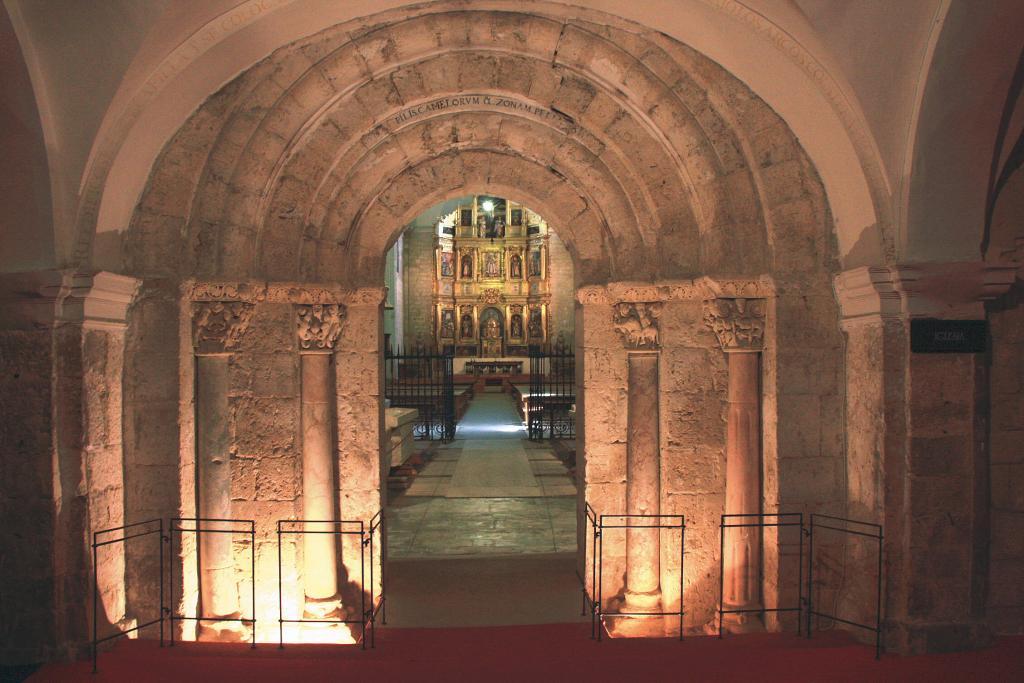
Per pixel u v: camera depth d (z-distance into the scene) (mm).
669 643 5500
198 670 4832
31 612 5230
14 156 5039
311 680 4586
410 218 7680
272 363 6816
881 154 5270
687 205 6812
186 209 6207
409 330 31922
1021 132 5273
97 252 5512
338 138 6648
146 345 6129
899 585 5422
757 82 5754
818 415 6234
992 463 5598
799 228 6191
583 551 7773
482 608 7383
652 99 6336
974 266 5176
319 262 7020
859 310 5734
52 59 4766
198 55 5293
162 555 5711
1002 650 5266
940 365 5336
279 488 6812
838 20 4828
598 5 5598
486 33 6168
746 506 6520
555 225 7805
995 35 4531
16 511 5230
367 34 6121
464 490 12961
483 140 7199
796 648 5285
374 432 7348
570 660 4988
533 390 21953
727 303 6402
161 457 6152
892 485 5434
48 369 5227
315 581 6906
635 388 7117
